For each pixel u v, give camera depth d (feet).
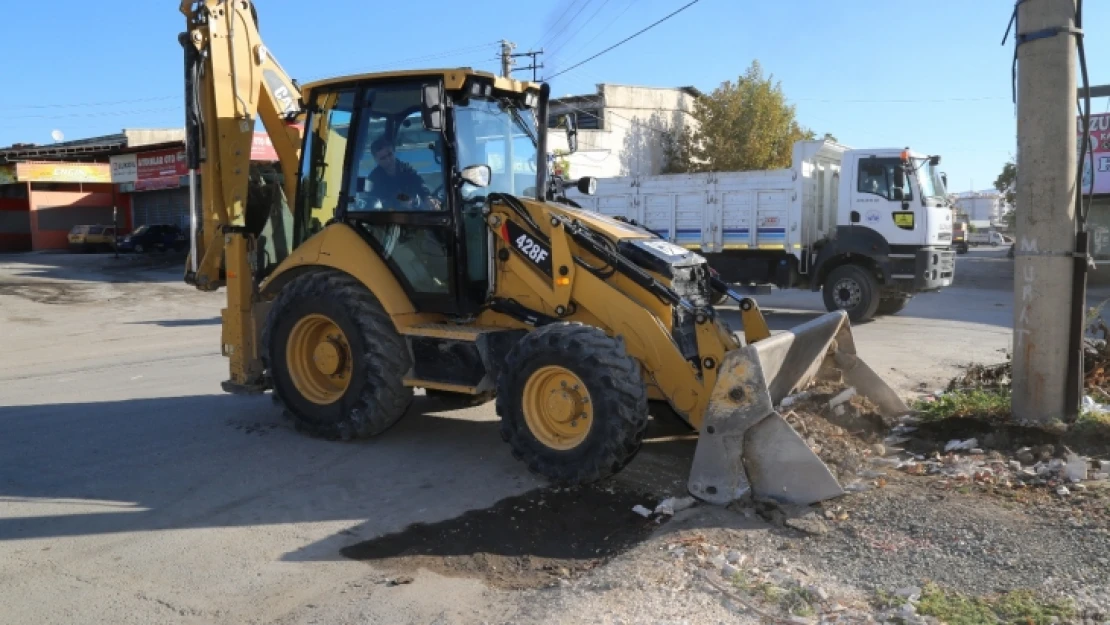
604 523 16.20
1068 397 17.99
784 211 51.60
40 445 22.54
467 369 20.18
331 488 18.53
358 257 21.43
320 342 22.29
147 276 83.20
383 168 21.61
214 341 45.47
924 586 12.22
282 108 26.20
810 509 15.10
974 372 25.58
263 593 13.43
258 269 24.31
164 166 105.50
